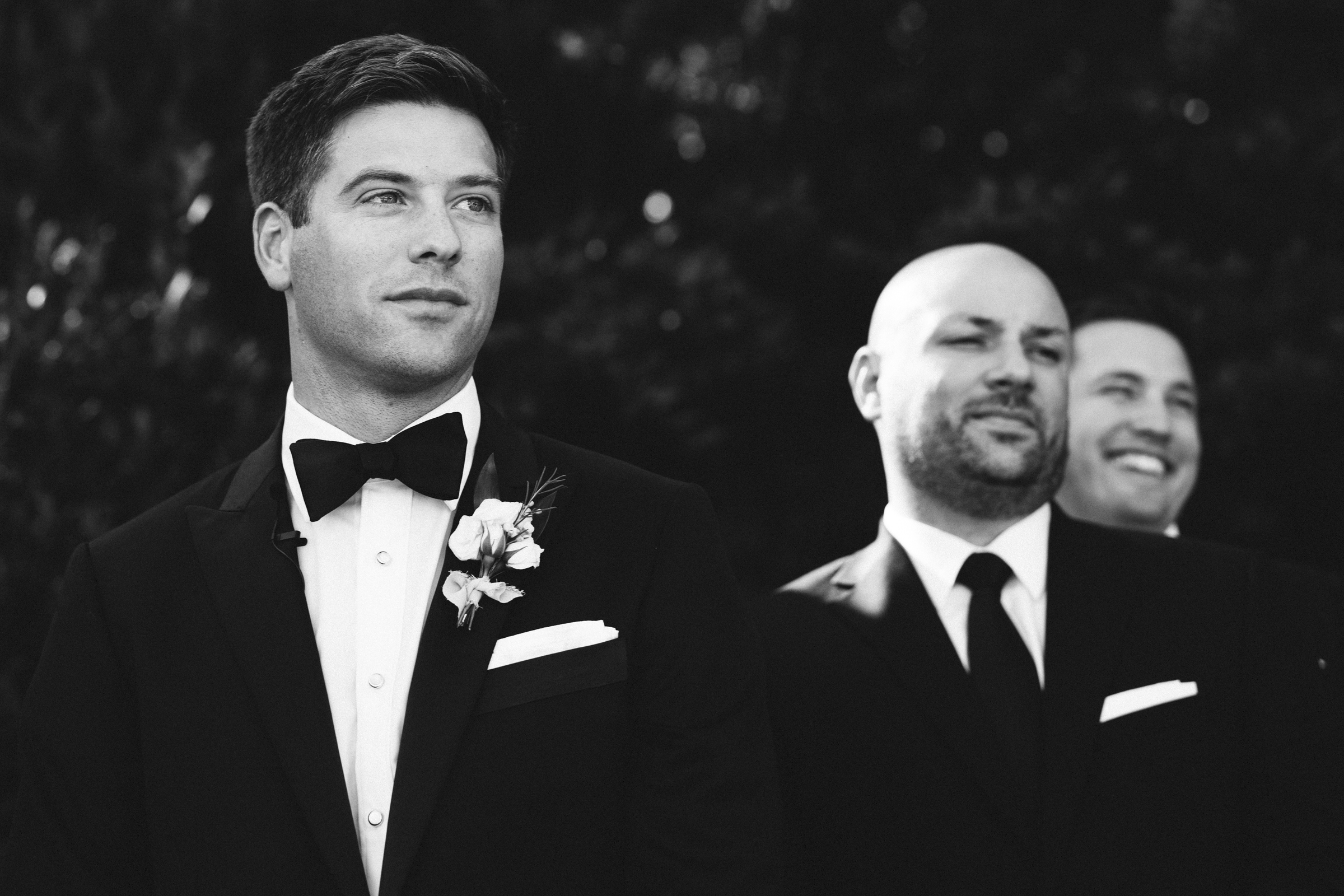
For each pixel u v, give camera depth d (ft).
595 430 22.39
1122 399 13.21
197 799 7.40
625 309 22.86
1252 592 10.18
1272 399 22.03
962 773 9.48
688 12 26.58
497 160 8.50
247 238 17.42
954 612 10.23
